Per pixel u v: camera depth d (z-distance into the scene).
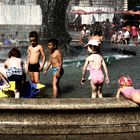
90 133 7.21
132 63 17.38
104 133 7.24
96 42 9.09
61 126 7.18
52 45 9.74
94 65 9.05
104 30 35.16
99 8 49.41
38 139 7.07
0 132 7.20
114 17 45.19
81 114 7.19
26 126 7.18
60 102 7.16
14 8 34.09
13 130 7.18
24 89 9.12
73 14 47.09
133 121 7.31
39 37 17.94
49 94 10.12
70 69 14.72
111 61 17.80
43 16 18.12
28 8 34.16
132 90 7.39
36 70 10.62
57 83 9.83
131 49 24.56
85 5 48.81
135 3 56.69
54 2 17.86
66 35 18.38
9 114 7.20
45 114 7.17
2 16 33.88
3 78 9.05
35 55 10.58
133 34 32.53
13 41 26.98
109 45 27.67
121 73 14.22
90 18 48.66
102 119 7.24
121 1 51.66
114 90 10.90
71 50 18.66
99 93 9.16
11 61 9.06
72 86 11.36
